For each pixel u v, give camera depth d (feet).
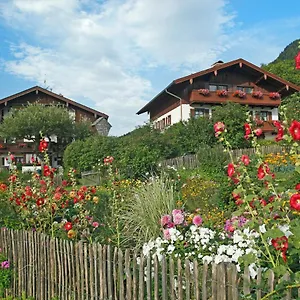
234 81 101.19
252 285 8.55
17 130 107.45
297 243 8.00
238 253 11.35
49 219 18.01
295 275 7.92
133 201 20.97
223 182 29.25
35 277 15.80
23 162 115.34
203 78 98.48
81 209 18.15
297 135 7.97
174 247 13.33
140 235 18.43
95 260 13.05
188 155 65.46
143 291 11.57
